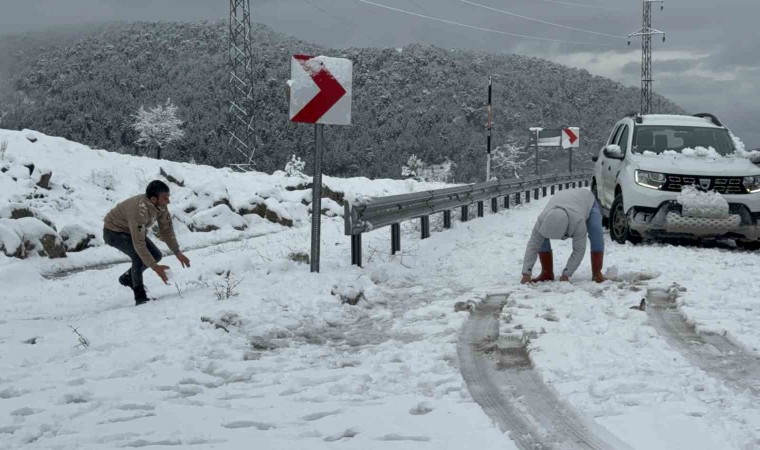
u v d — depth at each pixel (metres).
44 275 13.43
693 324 6.64
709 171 12.43
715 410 4.27
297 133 166.38
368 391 4.88
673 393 4.62
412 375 5.28
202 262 12.80
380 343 6.43
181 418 4.29
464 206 17.94
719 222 12.16
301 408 4.50
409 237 15.05
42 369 5.48
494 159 140.00
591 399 4.54
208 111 186.88
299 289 8.66
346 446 3.79
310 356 5.95
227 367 5.52
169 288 9.96
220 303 7.92
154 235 17.47
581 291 8.43
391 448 3.76
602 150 15.79
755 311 7.12
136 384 5.02
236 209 21.11
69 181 21.75
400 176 174.50
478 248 12.84
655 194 12.48
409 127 197.50
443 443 3.84
